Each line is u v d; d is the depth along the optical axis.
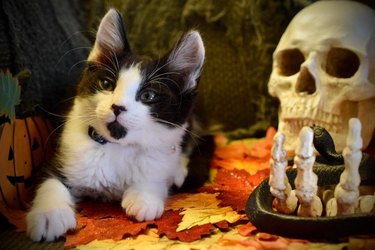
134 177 0.38
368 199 0.30
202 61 0.38
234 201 0.36
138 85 0.36
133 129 0.35
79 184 0.38
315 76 0.42
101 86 0.37
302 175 0.30
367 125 0.42
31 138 0.39
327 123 0.42
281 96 0.44
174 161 0.40
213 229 0.32
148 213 0.33
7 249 0.30
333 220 0.28
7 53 0.40
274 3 0.51
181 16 0.53
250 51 0.53
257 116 0.55
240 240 0.30
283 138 0.30
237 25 0.52
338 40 0.41
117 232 0.31
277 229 0.29
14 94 0.36
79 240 0.31
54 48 0.45
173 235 0.31
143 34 0.54
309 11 0.44
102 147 0.37
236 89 0.55
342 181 0.29
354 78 0.41
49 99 0.45
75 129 0.38
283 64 0.46
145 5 0.53
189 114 0.40
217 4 0.52
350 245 0.27
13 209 0.36
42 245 0.30
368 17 0.42
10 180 0.36
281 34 0.51
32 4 0.43
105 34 0.38
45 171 0.38
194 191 0.41
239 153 0.49
